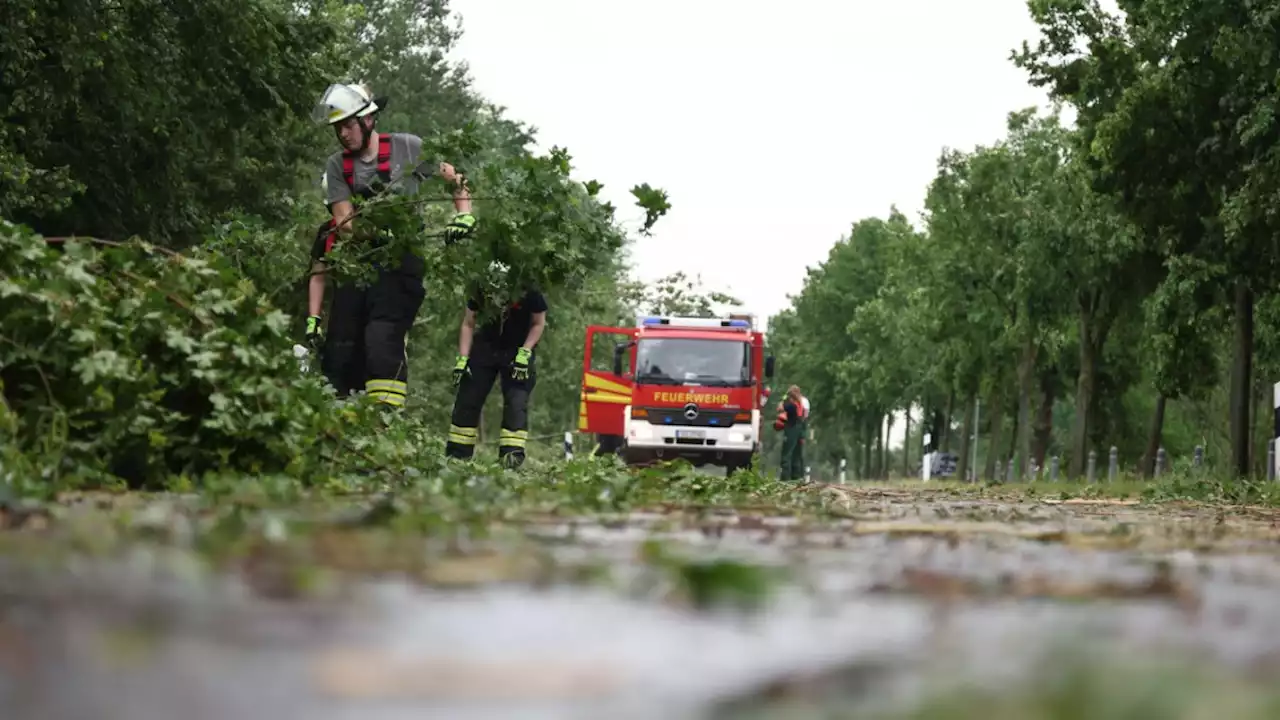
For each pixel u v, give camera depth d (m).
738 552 5.21
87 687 2.28
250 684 2.33
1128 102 31.30
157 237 29.45
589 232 13.20
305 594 3.50
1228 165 30.69
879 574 4.42
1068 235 45.28
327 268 12.83
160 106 28.20
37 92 25.55
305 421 9.46
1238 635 3.19
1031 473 50.66
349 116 12.88
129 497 7.11
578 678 2.45
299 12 34.72
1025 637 3.05
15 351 8.23
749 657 2.74
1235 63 28.70
